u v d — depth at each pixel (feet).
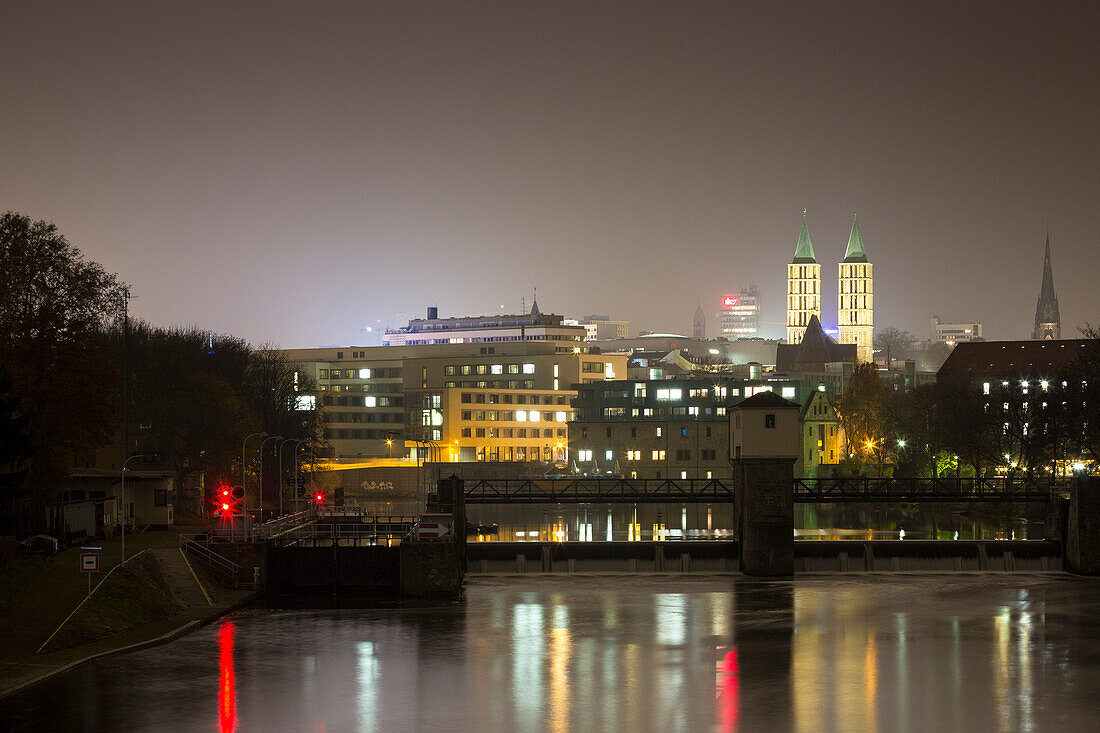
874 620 434.30
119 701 313.32
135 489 576.61
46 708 305.94
